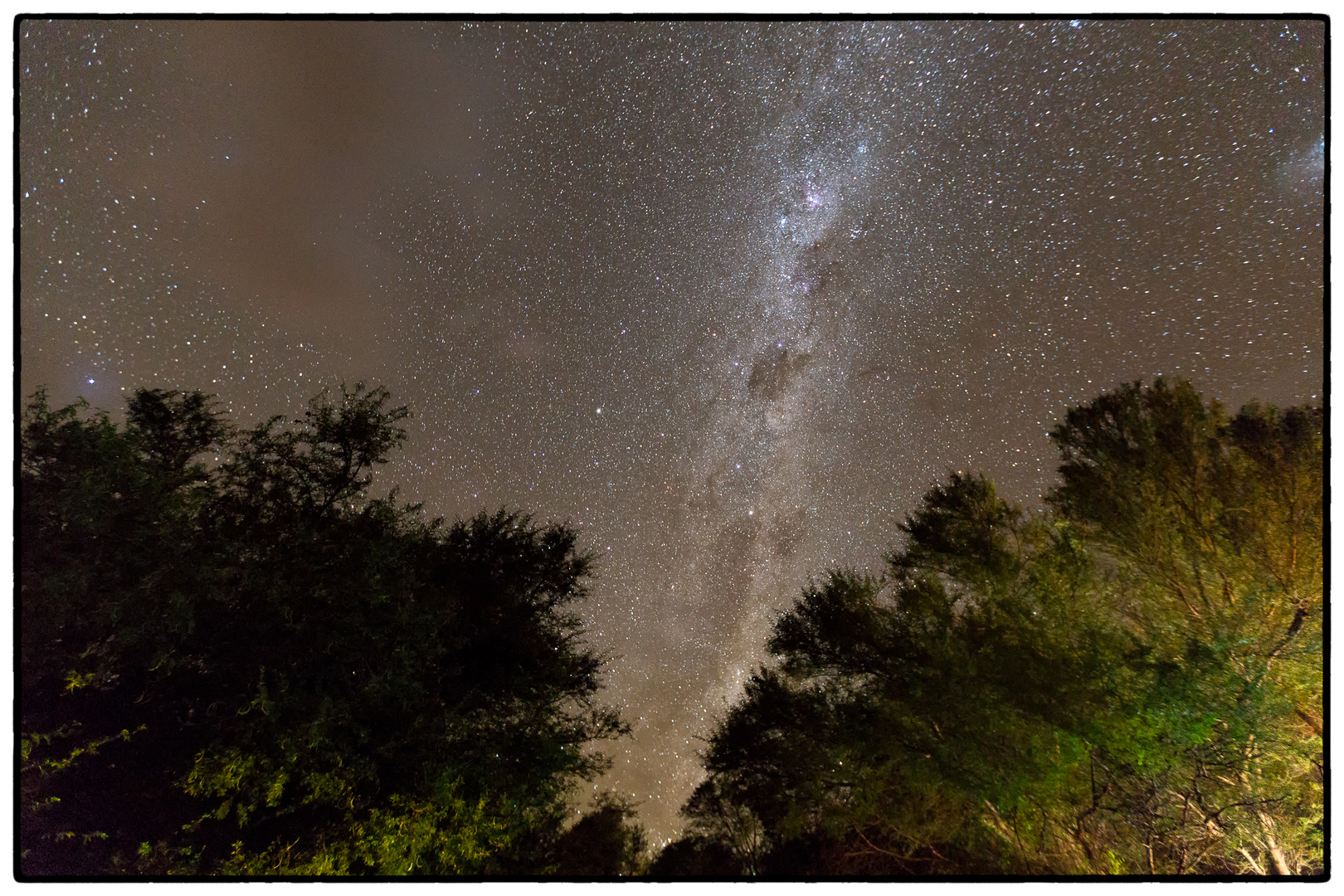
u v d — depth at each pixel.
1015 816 5.54
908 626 6.56
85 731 5.25
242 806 5.16
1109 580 6.12
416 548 6.61
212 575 5.35
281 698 5.50
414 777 5.81
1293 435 5.79
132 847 5.11
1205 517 5.88
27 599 4.96
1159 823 5.20
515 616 7.40
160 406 5.92
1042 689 5.46
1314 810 5.06
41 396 5.48
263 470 6.05
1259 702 5.04
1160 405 6.29
